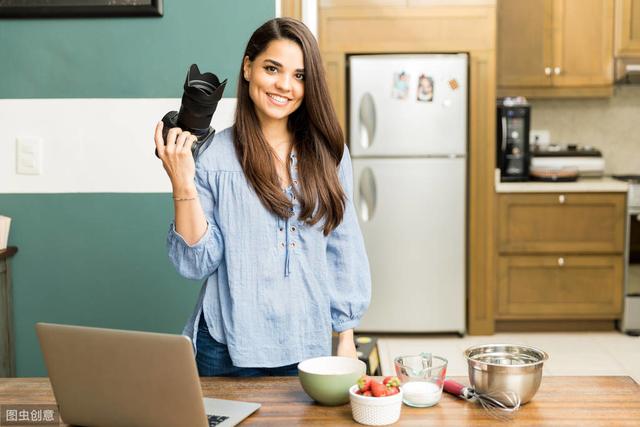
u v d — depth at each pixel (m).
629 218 4.79
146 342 1.28
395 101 4.71
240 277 1.73
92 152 2.63
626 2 4.93
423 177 4.77
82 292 2.68
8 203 2.66
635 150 5.39
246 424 1.39
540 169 4.94
